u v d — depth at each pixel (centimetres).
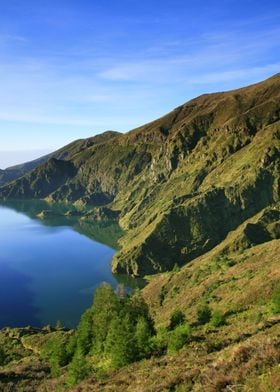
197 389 2216
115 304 5788
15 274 18550
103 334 5362
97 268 19762
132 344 3969
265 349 2266
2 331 10062
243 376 2033
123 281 18238
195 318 5794
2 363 6681
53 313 14062
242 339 3375
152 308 11212
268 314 4341
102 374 3838
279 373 1842
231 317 5078
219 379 2125
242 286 8125
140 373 3306
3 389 4512
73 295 15850
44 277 18100
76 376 4059
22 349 8169
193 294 9769
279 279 7131
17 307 14625
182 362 3133
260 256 10900
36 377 5084
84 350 5422
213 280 10288
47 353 6431
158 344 4056
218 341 3528
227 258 13500
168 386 2545
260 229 19512
